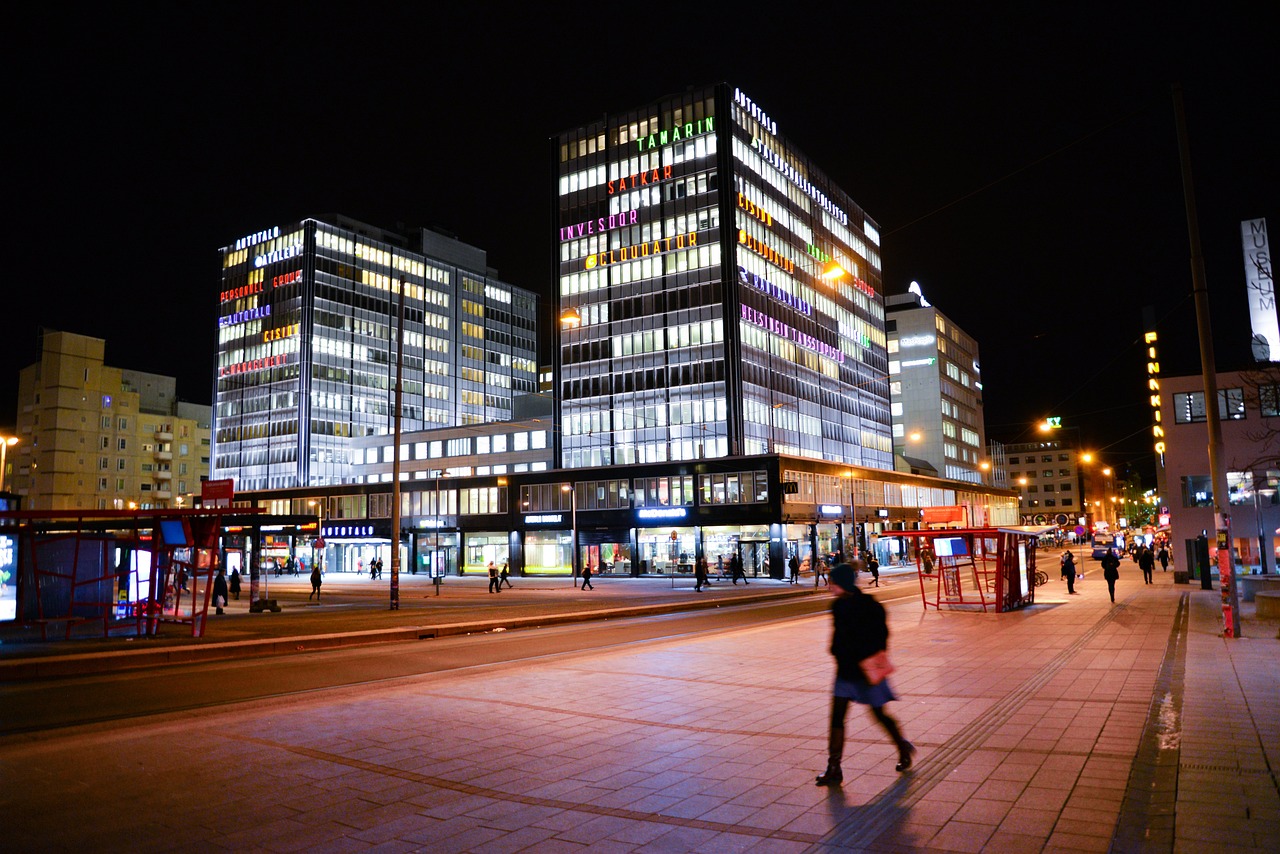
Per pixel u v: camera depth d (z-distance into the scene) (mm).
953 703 10578
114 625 21859
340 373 107000
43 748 8922
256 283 110375
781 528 61000
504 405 132125
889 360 115875
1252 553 37375
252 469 106688
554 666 15000
